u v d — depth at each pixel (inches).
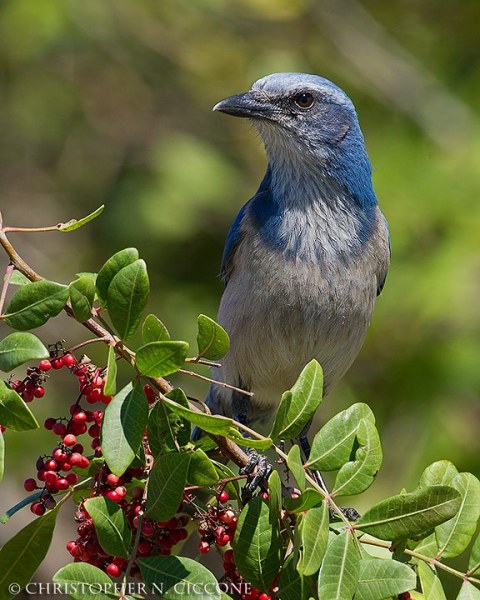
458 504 230.5
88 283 230.5
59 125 721.0
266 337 385.7
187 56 710.5
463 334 567.8
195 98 717.3
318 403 243.9
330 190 386.6
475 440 556.7
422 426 559.2
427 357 568.4
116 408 224.8
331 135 390.3
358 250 386.3
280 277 377.4
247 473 266.5
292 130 388.8
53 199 709.3
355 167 392.8
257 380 404.5
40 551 241.3
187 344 222.7
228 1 715.4
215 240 666.8
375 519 232.4
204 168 673.0
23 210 703.1
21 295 224.7
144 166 705.6
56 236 695.7
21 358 213.5
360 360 590.2
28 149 723.4
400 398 571.5
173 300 647.8
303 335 383.6
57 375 614.9
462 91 669.3
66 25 687.7
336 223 384.5
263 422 437.4
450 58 689.6
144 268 232.4
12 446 583.5
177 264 666.2
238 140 700.7
